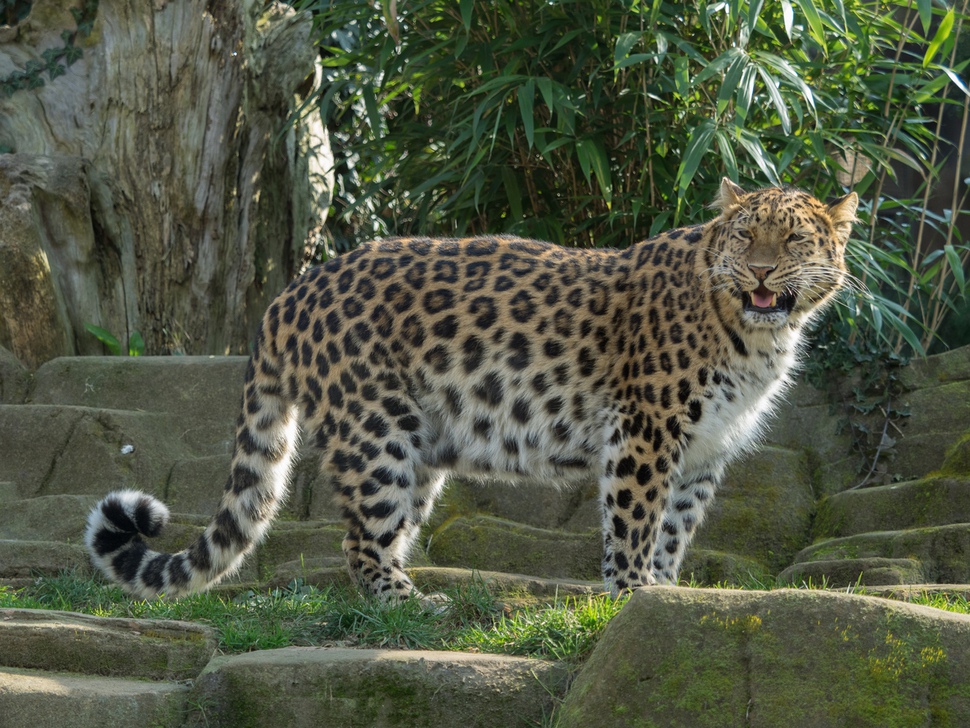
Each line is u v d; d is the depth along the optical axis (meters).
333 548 9.74
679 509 8.48
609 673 5.75
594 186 13.09
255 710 6.17
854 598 5.71
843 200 8.11
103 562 8.23
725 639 5.72
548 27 12.26
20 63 14.19
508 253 8.61
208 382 11.74
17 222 12.77
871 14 12.86
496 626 7.31
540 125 12.95
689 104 12.27
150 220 14.26
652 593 5.93
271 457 8.79
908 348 13.02
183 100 14.20
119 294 14.09
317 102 14.87
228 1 14.27
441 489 10.07
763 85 12.26
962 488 9.71
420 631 7.22
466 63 13.16
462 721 6.09
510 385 8.34
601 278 8.33
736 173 10.88
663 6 12.05
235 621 7.44
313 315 8.58
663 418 7.88
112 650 6.54
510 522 10.32
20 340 12.78
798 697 5.48
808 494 10.84
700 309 7.86
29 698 5.74
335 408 8.41
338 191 18.45
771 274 7.64
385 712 6.09
